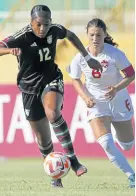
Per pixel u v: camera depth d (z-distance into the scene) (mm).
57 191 21953
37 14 21281
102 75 22984
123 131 23938
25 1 54219
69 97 40938
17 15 53281
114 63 22922
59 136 22297
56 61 46719
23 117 41344
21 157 41531
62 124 22219
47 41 21969
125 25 51594
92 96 23203
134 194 20688
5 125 41625
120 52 23047
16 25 53062
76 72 23234
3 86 41531
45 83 22516
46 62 22297
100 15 52469
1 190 22625
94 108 23031
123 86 22672
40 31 21406
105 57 22906
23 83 22734
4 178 28406
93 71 22984
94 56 23016
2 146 41719
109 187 23156
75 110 40875
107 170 33281
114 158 22594
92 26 22703
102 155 40688
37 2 54125
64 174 21969
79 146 40875
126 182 25312
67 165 21969
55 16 52688
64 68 46594
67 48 46969
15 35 21719
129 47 47344
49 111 21953
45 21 21281
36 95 22672
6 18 53188
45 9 21422
